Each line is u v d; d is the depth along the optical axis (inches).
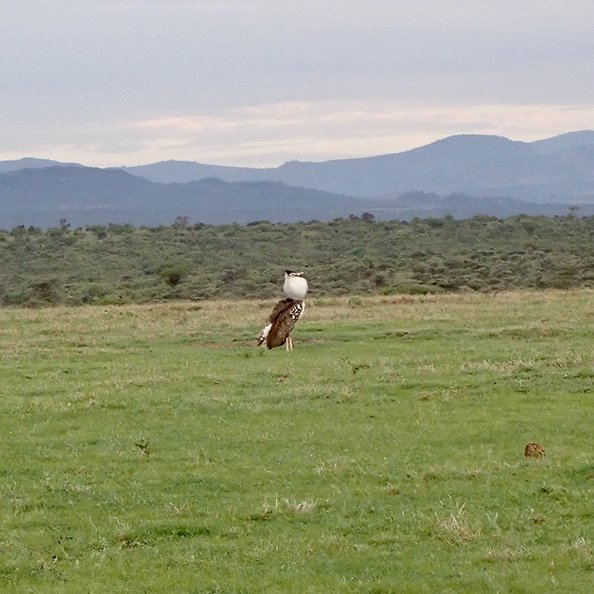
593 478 1569.9
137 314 4178.2
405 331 3312.0
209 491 1588.3
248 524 1413.6
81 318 4052.7
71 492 1592.0
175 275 7440.9
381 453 1795.0
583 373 2379.4
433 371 2503.7
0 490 1614.2
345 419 2069.4
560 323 3341.5
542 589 1141.1
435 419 2041.1
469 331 3262.8
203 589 1180.5
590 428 1926.7
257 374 2596.0
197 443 1911.9
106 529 1406.3
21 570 1252.5
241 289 6786.4
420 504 1480.1
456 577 1187.9
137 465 1758.1
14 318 4116.6
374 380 2434.8
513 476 1594.5
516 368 2479.1
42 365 2859.3
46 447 1903.3
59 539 1373.0
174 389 2425.0
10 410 2222.0
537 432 1910.7
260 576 1214.3
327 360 2812.5
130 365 2812.5
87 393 2385.6
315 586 1176.8
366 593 1154.0
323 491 1562.5
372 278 6820.9
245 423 2068.2
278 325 3048.7
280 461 1756.9
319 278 7234.3
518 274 6781.5
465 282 6368.1
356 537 1350.9
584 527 1350.9
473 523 1373.0
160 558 1288.1
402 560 1253.7
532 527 1360.7
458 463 1700.3
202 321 3811.5
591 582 1158.3
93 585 1198.3
